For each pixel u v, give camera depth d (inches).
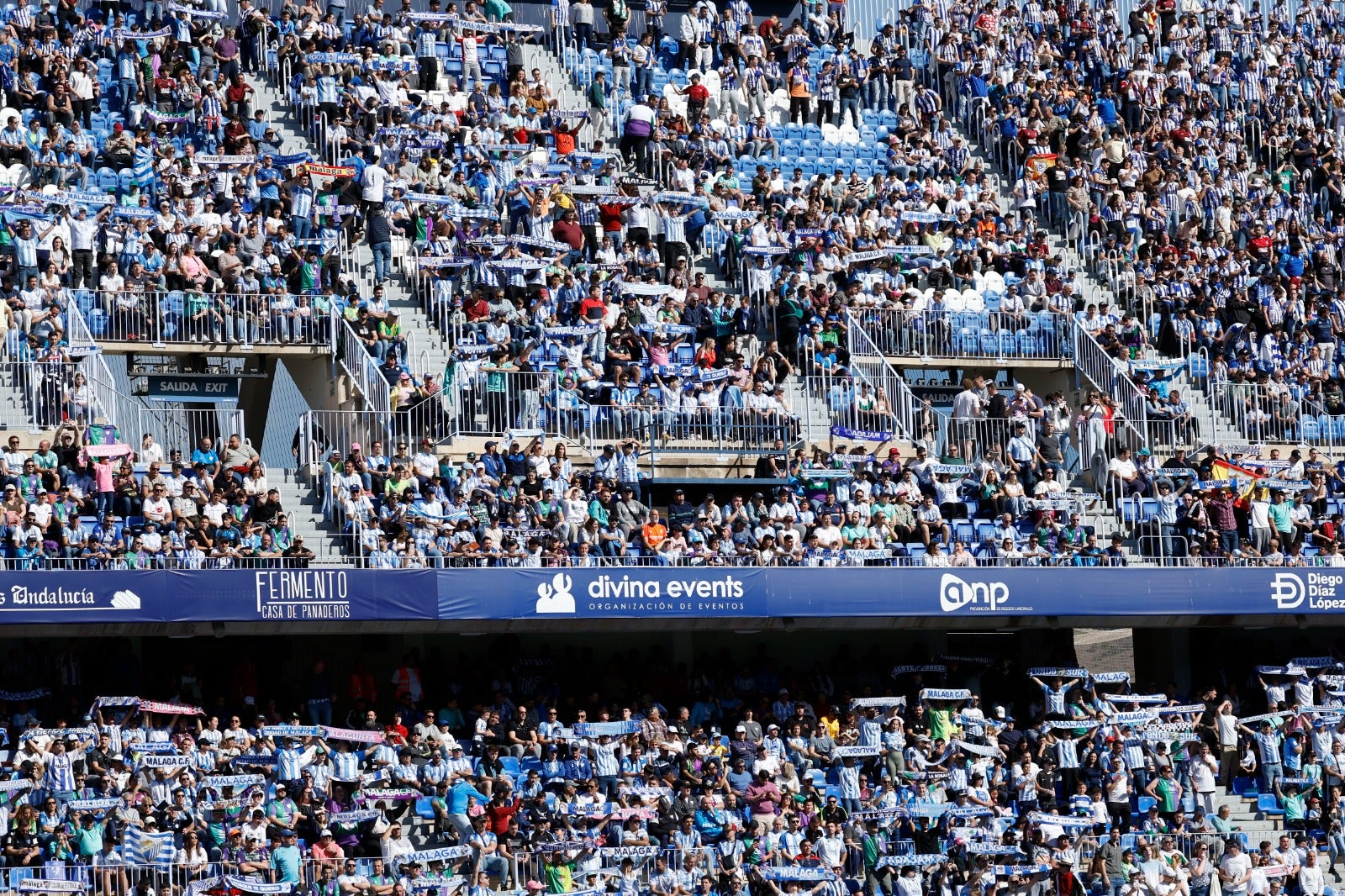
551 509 3944.4
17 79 4606.3
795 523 4101.9
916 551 4124.0
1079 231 5270.7
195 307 4197.8
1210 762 3971.5
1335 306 5226.4
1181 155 5590.6
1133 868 3745.1
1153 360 4909.0
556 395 4220.0
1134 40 5994.1
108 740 3427.7
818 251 4849.9
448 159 4835.1
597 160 5064.0
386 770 3531.0
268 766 3503.9
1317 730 4106.8
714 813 3663.9
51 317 4005.9
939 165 5374.0
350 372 4232.3
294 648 4040.4
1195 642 4515.3
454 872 3491.6
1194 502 4365.2
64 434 3752.5
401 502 3892.7
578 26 5477.4
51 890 3189.0
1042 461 4414.4
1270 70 6003.9
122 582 3533.5
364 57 5014.8
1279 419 4815.5
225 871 3307.1
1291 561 4315.9
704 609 3878.0
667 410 4276.6
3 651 3710.6
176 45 4857.3
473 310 4448.8
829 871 3602.4
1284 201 5580.7
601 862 3533.5
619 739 3762.3
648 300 4606.3
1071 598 4114.2
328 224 4581.7
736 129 5329.7
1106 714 4040.4
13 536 3563.0
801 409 4480.8
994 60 5723.4
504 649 4099.4
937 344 4773.6
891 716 3973.9
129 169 4517.7
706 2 5615.2
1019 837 3757.4
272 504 3754.9
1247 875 3759.8
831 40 5698.8
